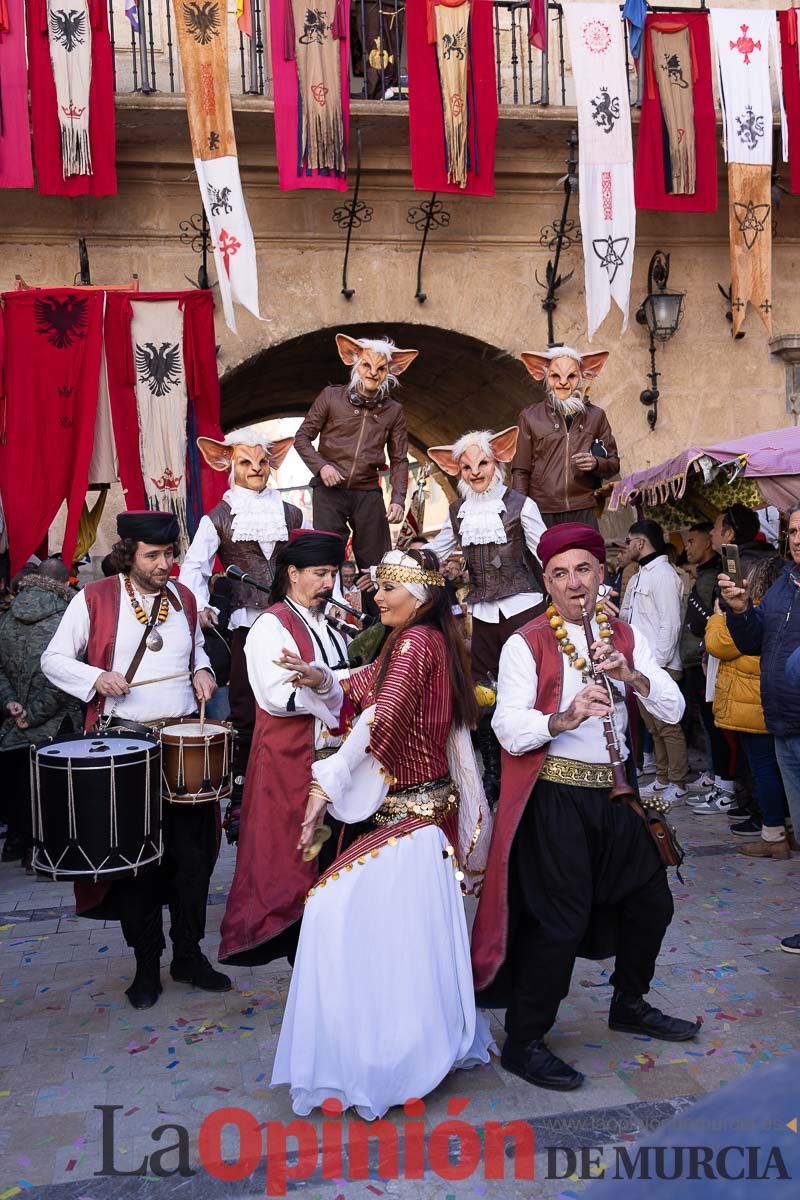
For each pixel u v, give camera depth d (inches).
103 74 336.5
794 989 169.3
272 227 384.8
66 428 340.8
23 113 331.6
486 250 401.1
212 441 248.2
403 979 129.0
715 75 392.5
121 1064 148.6
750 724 241.9
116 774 151.0
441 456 256.7
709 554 313.3
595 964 185.6
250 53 366.9
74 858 151.6
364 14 374.0
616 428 411.2
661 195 371.6
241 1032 158.4
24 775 266.4
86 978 185.0
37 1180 118.9
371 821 135.7
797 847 255.1
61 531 362.3
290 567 165.2
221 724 173.8
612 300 410.0
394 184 390.6
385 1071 126.9
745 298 378.9
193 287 378.6
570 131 376.8
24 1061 150.6
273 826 158.6
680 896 219.0
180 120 352.5
